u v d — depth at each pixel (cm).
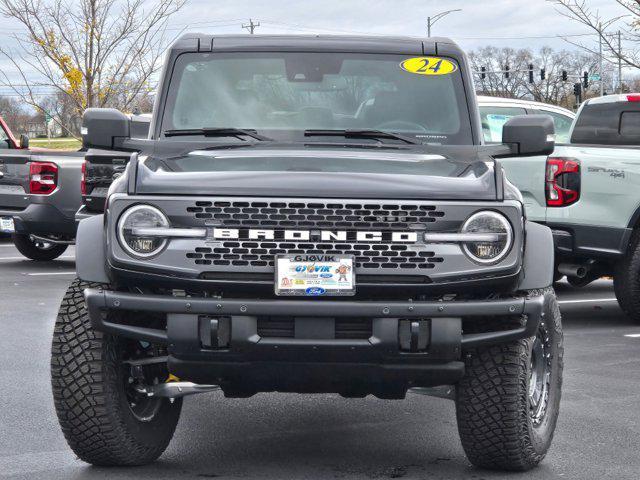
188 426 659
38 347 912
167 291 520
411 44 678
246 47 672
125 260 507
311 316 497
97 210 1274
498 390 531
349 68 664
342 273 500
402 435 637
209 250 504
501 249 510
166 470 557
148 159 552
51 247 1675
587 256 1027
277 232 503
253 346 499
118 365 545
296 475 547
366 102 655
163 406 579
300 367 507
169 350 510
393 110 653
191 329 502
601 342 985
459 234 506
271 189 506
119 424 543
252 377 516
